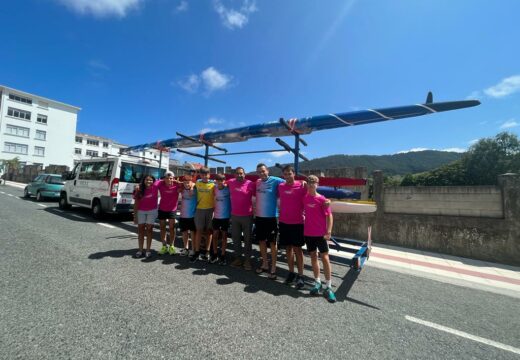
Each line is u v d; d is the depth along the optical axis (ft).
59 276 12.07
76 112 158.30
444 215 22.38
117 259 15.19
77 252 15.87
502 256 19.80
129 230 23.62
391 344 8.38
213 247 16.52
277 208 15.37
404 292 13.17
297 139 18.98
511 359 7.91
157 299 10.46
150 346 7.44
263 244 14.96
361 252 14.43
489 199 20.76
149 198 16.19
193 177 19.83
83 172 31.14
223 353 7.33
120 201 26.40
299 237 12.94
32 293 10.23
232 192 15.46
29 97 138.21
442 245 22.04
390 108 14.49
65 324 8.29
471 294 13.47
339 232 26.89
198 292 11.45
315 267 12.44
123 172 26.84
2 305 9.20
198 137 24.21
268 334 8.49
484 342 8.82
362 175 25.98
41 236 18.95
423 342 8.61
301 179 17.07
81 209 35.40
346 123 16.48
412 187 23.82
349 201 18.10
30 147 138.31
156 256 16.47
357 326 9.42
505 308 11.88
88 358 6.79
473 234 20.89
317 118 16.98
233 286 12.48
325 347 7.96
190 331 8.36
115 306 9.66
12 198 43.73
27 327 7.98
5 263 13.15
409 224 23.53
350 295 12.41
